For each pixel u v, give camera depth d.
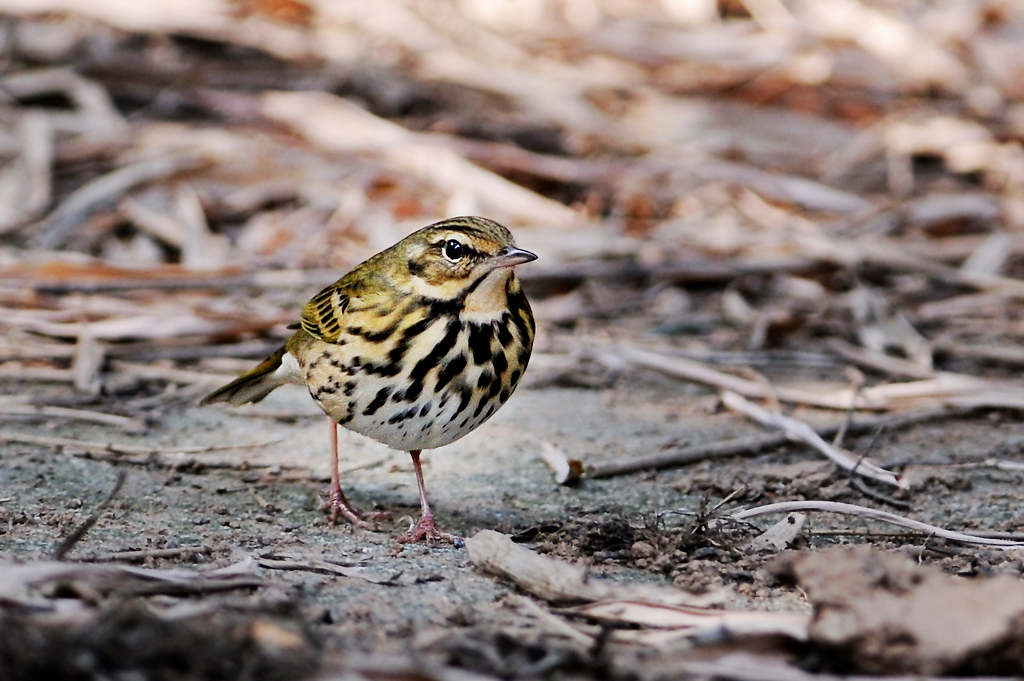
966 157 18.34
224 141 16.77
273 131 17.42
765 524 9.48
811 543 8.93
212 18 19.19
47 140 16.47
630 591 7.29
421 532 8.99
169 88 18.14
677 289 15.37
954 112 19.30
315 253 15.27
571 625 6.98
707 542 8.52
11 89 17.64
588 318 14.59
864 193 17.58
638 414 12.09
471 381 8.81
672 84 19.64
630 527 8.68
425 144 16.98
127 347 12.88
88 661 5.64
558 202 17.00
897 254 15.74
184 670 5.73
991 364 13.41
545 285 15.30
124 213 15.69
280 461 10.66
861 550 7.18
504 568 7.61
